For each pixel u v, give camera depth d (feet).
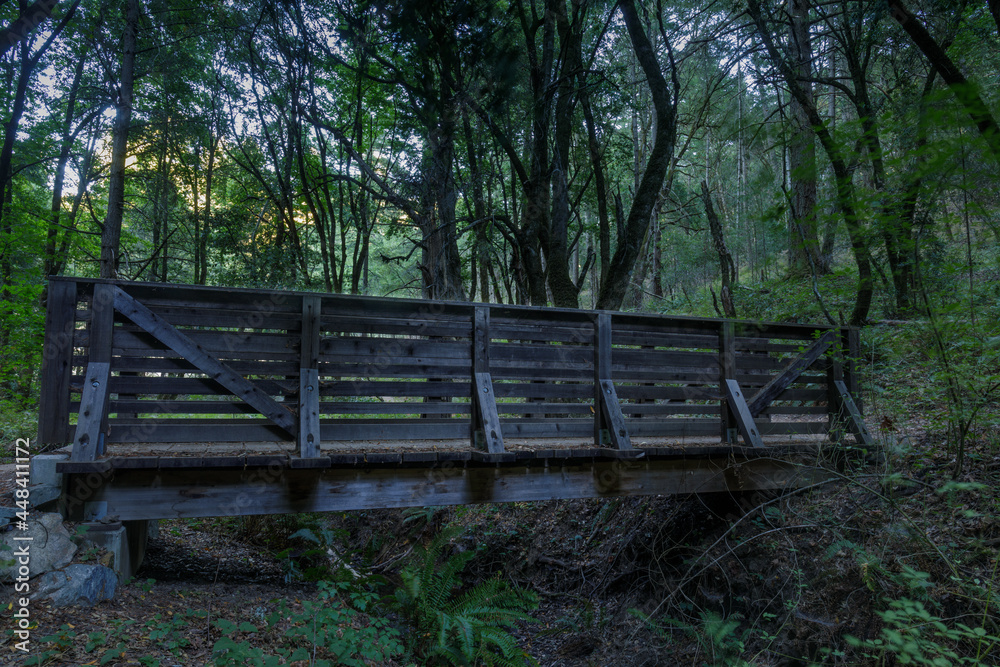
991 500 13.79
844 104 50.03
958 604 12.18
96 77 39.55
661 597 18.95
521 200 45.91
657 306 53.11
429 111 34.86
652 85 30.68
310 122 40.42
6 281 29.63
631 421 18.51
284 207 47.26
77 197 43.52
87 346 13.08
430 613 14.93
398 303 15.49
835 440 19.16
